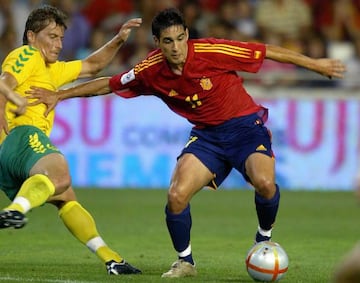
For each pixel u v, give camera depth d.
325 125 58.97
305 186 59.12
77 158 58.97
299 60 27.30
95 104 58.94
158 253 32.66
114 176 59.12
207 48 26.69
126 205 49.91
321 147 58.94
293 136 59.06
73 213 26.08
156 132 58.88
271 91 60.47
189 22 63.59
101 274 26.30
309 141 59.03
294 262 30.39
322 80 60.38
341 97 59.06
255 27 66.50
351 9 69.44
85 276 25.78
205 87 26.88
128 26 28.39
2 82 23.92
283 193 57.09
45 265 28.64
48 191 24.16
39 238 36.59
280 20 66.00
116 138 59.00
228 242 36.22
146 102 58.94
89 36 65.81
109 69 59.69
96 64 28.33
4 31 65.19
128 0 67.19
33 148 25.20
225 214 46.97
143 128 58.94
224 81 27.06
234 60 26.92
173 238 26.50
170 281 25.05
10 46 64.88
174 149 58.91
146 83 27.23
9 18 65.69
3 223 23.25
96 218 44.34
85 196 53.88
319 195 56.31
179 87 26.92
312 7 69.19
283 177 59.12
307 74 60.50
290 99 59.06
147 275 26.28
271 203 26.89
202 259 30.98
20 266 28.36
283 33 65.69
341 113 59.06
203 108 27.12
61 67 27.59
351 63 64.50
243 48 27.00
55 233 38.44
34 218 44.50
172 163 58.94
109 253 26.30
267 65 62.75
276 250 24.25
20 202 23.62
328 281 25.97
